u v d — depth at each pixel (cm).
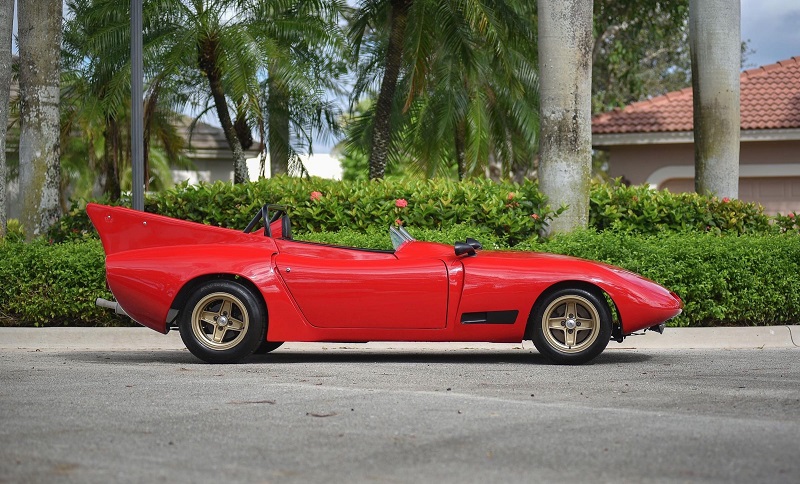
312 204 1170
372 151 1845
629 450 433
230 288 767
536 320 764
